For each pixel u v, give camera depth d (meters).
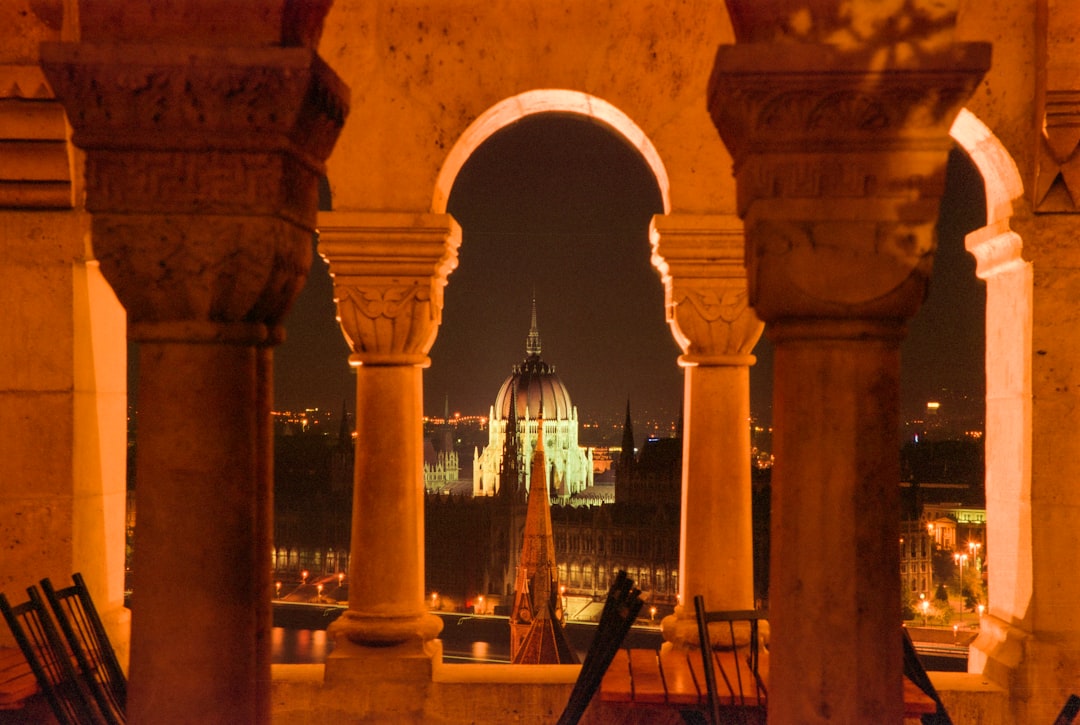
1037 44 5.63
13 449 5.82
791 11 2.91
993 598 6.17
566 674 5.95
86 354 5.97
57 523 5.81
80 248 5.81
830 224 2.94
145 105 2.99
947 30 2.89
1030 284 5.67
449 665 6.20
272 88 2.96
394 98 5.87
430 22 5.88
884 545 3.00
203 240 3.03
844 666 2.98
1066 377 5.64
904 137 2.92
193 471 3.09
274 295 3.15
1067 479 5.64
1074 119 5.45
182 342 3.10
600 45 5.88
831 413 3.00
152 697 3.08
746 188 3.05
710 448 6.02
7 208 5.79
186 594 3.08
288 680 5.84
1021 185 5.66
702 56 5.85
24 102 5.56
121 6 3.00
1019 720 5.62
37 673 4.34
